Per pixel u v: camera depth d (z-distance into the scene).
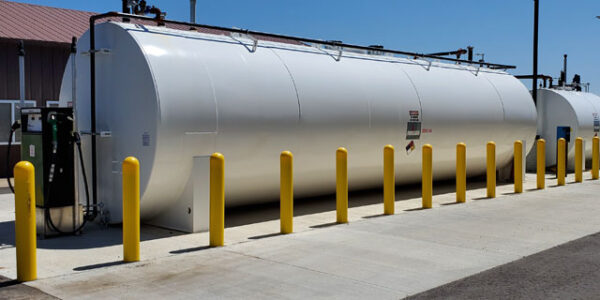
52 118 7.82
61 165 7.91
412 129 11.75
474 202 11.22
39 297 5.11
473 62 14.24
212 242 7.20
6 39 16.61
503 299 5.14
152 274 5.89
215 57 8.88
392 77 11.72
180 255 6.74
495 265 6.33
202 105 8.24
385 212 9.72
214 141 8.39
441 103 12.48
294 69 9.91
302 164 9.83
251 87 8.98
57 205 7.89
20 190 5.54
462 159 11.11
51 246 7.36
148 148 7.91
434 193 12.75
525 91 15.16
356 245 7.27
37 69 17.55
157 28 8.77
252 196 9.44
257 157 9.04
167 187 8.09
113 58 8.43
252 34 9.78
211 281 5.64
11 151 16.91
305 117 9.64
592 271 6.10
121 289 5.37
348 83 10.66
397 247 7.17
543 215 9.66
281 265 6.27
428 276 5.87
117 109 8.39
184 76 8.22
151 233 8.09
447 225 8.70
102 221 8.68
